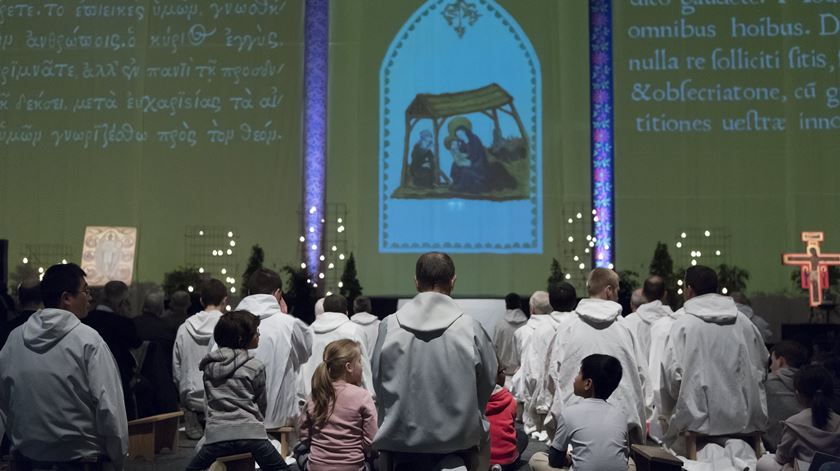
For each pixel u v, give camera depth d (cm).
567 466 524
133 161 1460
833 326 1114
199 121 1467
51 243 1444
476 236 1440
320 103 1466
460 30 1469
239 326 543
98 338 440
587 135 1452
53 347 436
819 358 644
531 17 1466
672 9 1460
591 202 1441
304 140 1461
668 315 734
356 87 1465
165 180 1458
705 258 1426
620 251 1433
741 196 1434
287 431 694
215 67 1476
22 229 1448
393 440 416
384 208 1447
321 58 1470
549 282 1424
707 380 648
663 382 662
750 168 1437
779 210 1428
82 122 1467
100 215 1452
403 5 1473
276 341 681
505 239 1438
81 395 436
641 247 1432
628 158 1445
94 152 1462
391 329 423
